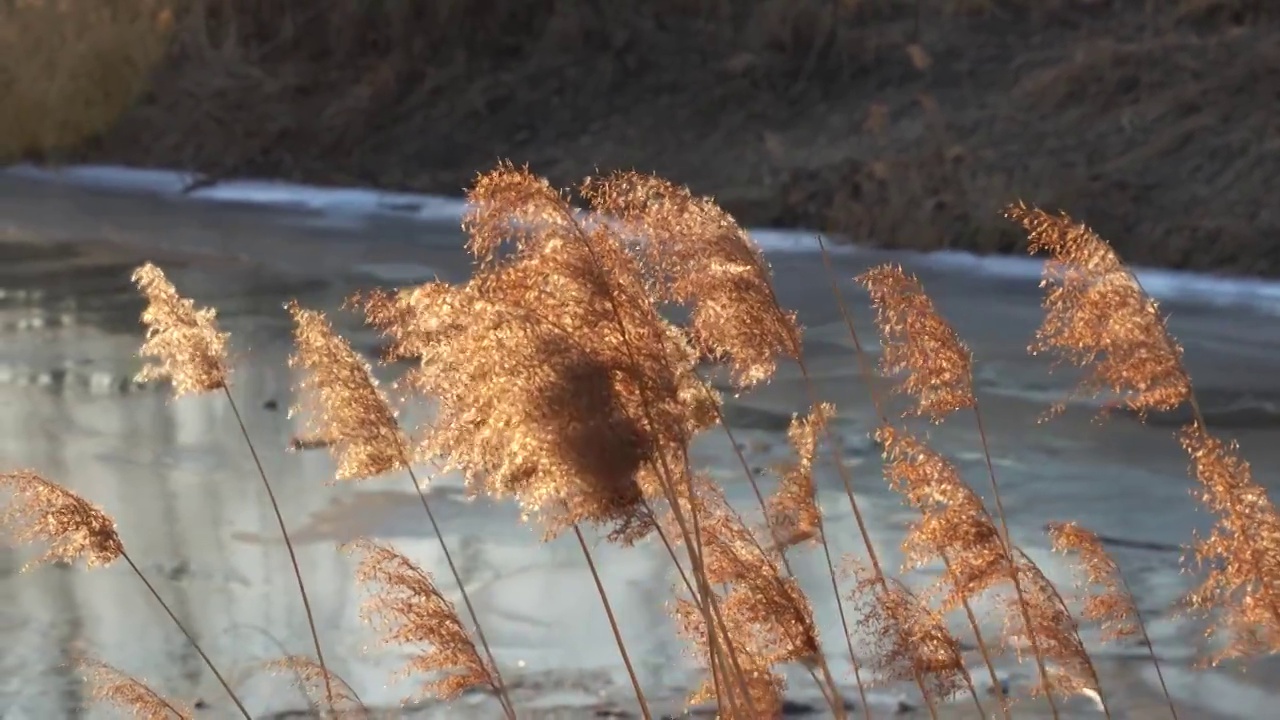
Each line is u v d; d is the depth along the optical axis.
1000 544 3.32
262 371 11.38
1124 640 5.98
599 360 2.63
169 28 27.22
